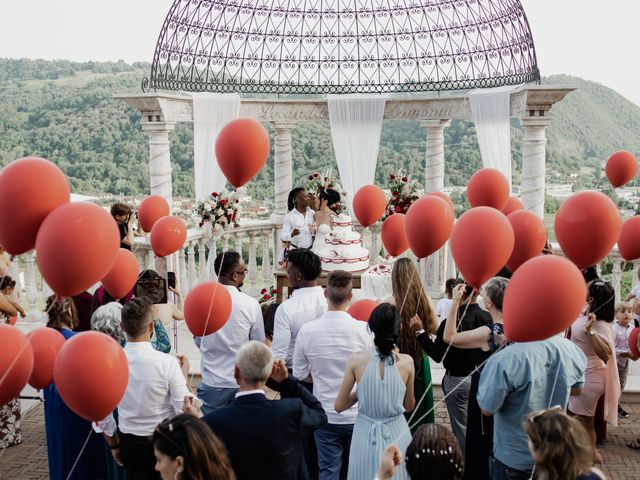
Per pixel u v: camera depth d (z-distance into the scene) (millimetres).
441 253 9734
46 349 3893
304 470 3646
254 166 5223
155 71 9336
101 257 3441
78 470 4883
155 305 5297
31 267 9086
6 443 6055
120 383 3447
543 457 2799
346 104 10102
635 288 7047
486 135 9281
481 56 9844
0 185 3412
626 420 6398
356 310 5160
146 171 12211
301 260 4965
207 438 2764
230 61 10211
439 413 6656
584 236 4262
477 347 4680
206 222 9461
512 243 4293
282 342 4926
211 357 5109
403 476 3998
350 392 4164
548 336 3621
